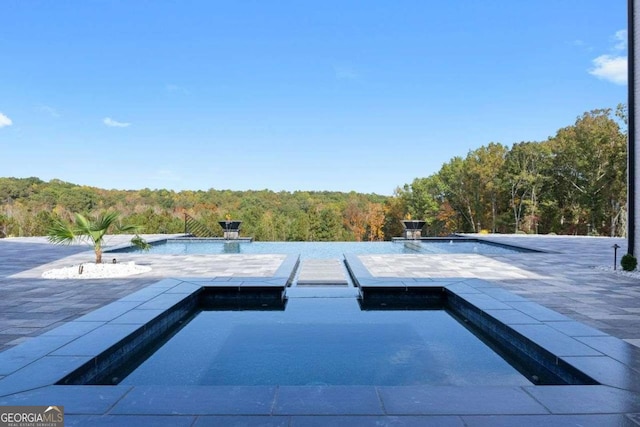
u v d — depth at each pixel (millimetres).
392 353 3912
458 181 35469
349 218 44375
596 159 27531
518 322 3969
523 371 3449
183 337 4434
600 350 3178
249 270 8297
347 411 2180
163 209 43500
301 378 3326
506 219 33156
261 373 3438
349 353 3922
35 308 5008
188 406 2236
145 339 4035
